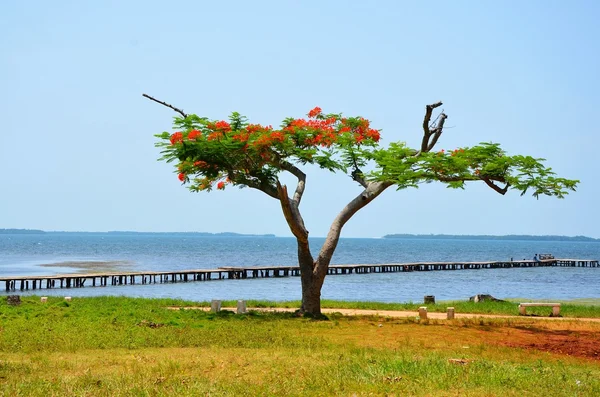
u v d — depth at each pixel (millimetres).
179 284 57219
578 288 56312
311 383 11328
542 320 24891
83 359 14188
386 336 19750
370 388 11078
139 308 25203
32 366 13188
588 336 20609
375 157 24625
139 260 101938
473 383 11555
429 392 10906
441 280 64500
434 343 18469
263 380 11766
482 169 23906
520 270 86000
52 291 48719
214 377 12086
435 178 23906
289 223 24359
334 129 25891
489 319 24766
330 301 32969
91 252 135875
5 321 20297
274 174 24406
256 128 23578
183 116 24656
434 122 25703
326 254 25047
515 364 14656
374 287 55062
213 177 25031
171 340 17281
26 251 138625
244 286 54969
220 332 19062
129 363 13719
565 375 12844
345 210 25391
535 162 22922
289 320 23031
